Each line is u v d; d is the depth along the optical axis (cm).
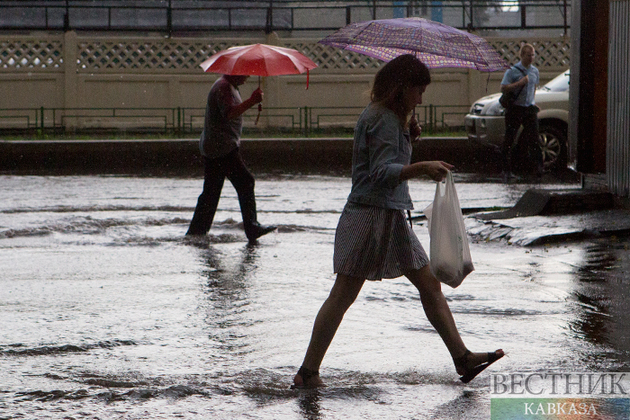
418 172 777
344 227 837
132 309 1165
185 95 4519
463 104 4528
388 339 1008
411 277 857
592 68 1903
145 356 948
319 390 831
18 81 4369
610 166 1855
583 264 1459
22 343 997
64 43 4394
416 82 805
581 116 1925
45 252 1622
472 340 1003
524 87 2884
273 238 1805
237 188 1756
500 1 4609
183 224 2008
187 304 1194
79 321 1099
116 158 3638
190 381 861
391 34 892
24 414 769
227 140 1736
